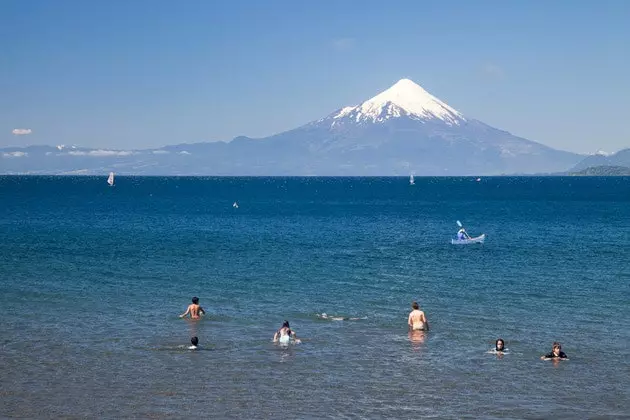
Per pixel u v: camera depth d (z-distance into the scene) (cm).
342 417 3061
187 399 3256
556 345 3903
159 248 8744
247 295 5666
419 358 3916
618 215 15450
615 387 3450
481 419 3053
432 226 12625
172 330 4503
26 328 4494
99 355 3919
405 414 3102
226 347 4116
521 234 10881
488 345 4184
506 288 5978
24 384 3428
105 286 5997
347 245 9294
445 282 6284
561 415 3103
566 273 6781
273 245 9231
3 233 10525
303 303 5353
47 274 6569
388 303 5366
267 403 3212
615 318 4862
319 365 3781
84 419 3014
